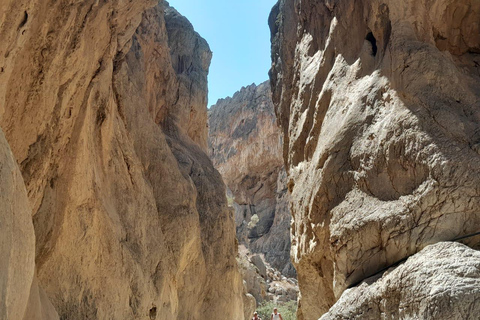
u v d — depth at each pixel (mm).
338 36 8180
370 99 6637
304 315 8062
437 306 4219
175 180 11883
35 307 4410
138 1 7766
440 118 5707
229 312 13250
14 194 3428
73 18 5992
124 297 7738
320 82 8500
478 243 4988
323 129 7602
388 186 5840
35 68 5668
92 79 7309
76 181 6715
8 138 5434
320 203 6848
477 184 5125
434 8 7078
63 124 6445
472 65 7188
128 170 9422
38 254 6059
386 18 6980
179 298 11383
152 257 9406
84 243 6875
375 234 5668
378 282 5137
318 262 7309
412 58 6309
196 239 12164
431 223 5215
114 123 9211
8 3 4715
